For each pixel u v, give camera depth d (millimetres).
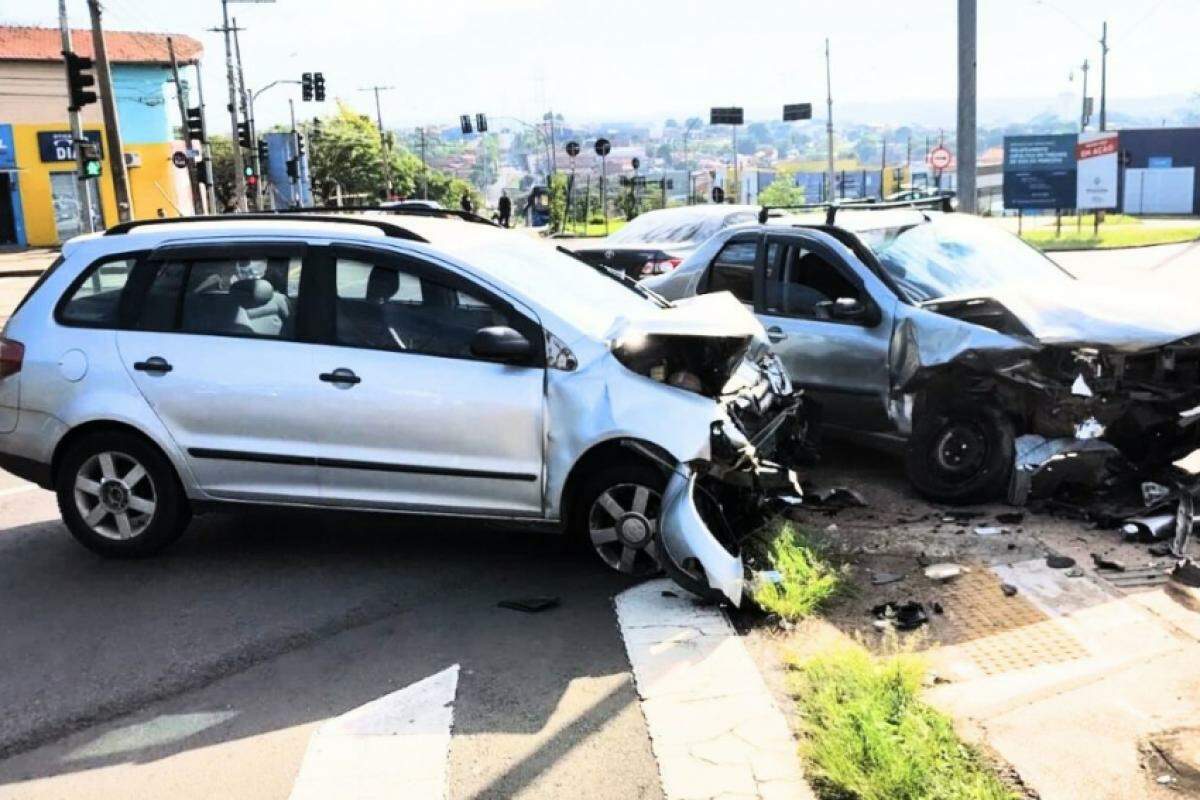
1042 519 6270
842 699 4113
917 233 7879
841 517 6520
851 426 7312
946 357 6406
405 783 3781
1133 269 22828
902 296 7059
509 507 5617
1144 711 3955
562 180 63375
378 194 104750
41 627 5285
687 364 5473
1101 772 3582
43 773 3967
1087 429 6160
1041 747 3740
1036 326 6297
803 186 104125
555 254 6586
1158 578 5219
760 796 3576
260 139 78188
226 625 5254
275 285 5902
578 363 5484
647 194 62344
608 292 6391
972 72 17156
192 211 57875
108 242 6199
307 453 5773
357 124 111750
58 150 50062
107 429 6066
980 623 4871
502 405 5516
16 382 6109
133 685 4641
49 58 49406
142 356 5965
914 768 3549
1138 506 6312
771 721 4062
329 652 4922
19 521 7152
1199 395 6246
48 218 50344
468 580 5758
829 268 7543
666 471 5375
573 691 4418
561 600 5426
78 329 6094
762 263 7977
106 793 3812
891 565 5656
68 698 4535
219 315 5961
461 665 4719
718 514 5555
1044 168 37562
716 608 5145
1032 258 8086
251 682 4648
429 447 5629
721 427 5289
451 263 5723
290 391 5750
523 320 5598
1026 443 6336
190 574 5977
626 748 3959
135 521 6145
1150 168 59594
